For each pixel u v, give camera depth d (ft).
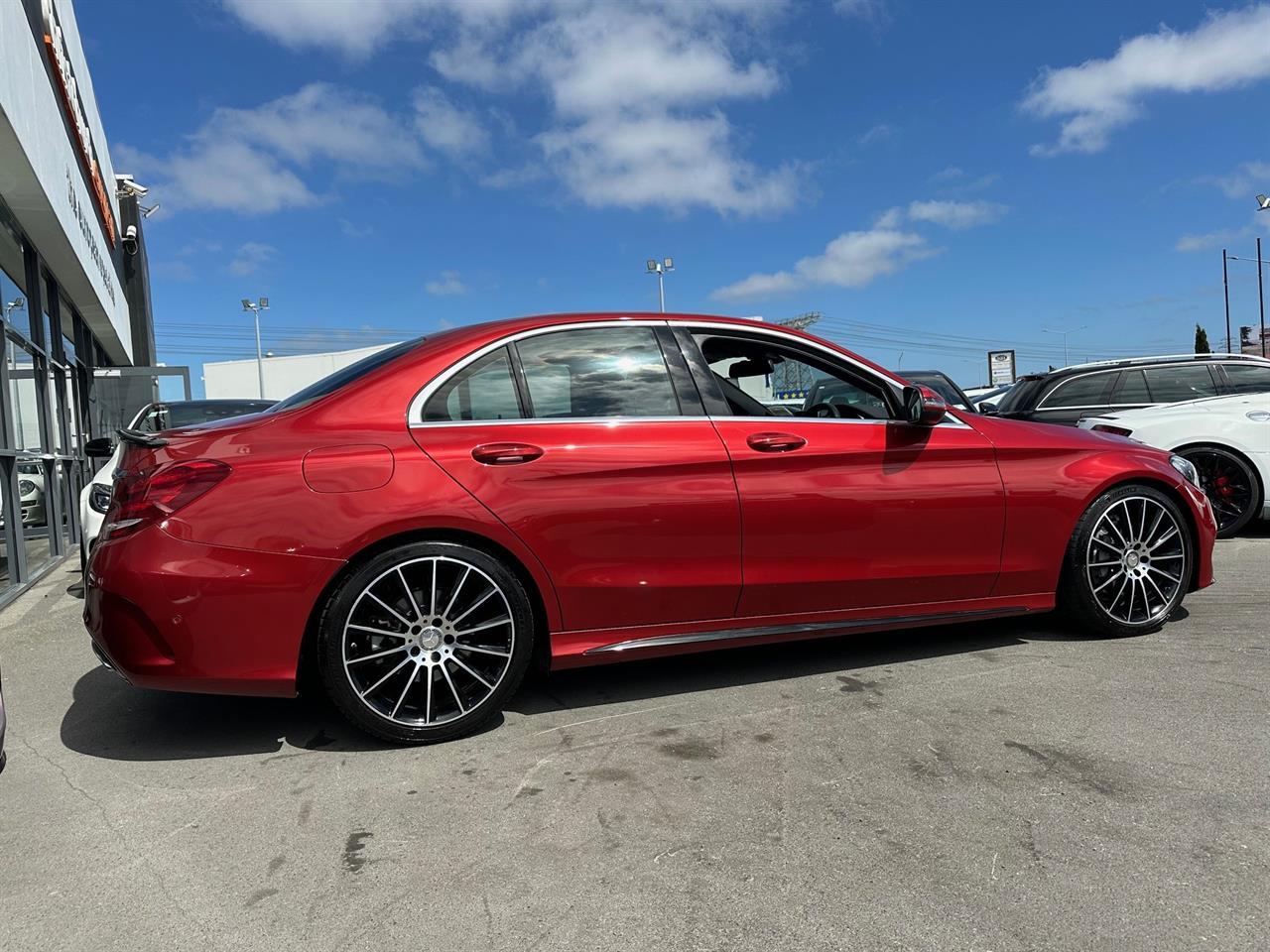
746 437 11.05
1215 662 12.05
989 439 12.37
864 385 12.51
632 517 10.37
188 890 6.94
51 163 25.43
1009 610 12.65
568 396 10.70
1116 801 8.02
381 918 6.48
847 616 11.67
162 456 9.35
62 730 10.67
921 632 14.07
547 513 10.02
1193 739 9.40
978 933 6.10
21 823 8.17
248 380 132.46
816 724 10.12
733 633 11.09
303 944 6.18
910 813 7.89
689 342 11.51
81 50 37.60
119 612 8.96
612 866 7.14
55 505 26.07
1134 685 11.17
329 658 9.34
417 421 9.96
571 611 10.30
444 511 9.55
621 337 11.24
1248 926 6.11
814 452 11.26
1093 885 6.67
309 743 10.03
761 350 12.00
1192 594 16.29
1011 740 9.49
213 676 9.04
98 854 7.55
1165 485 13.44
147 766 9.48
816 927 6.22
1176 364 24.89
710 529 10.72
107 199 46.85
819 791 8.38
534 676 12.23
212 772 9.27
